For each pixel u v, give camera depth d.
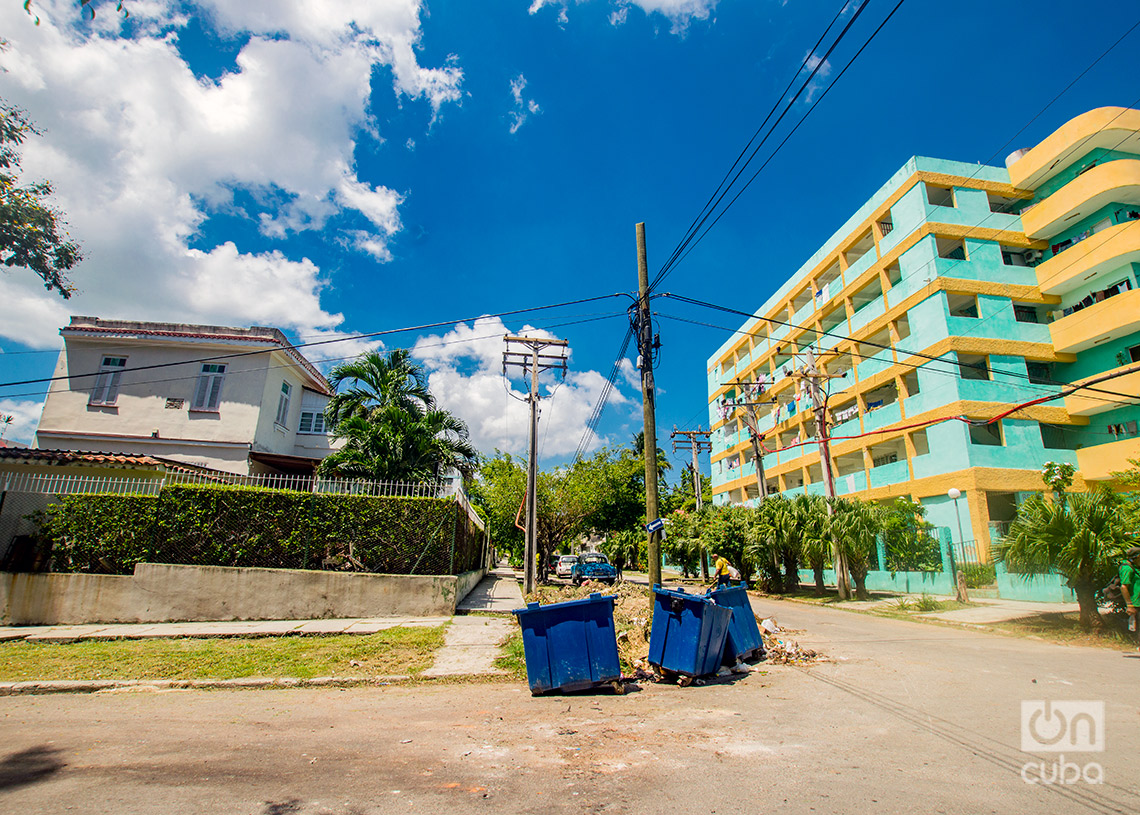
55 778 4.18
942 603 17.00
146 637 10.55
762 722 5.72
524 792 3.92
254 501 13.26
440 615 12.87
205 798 3.80
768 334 39.91
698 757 4.64
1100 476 21.70
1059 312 24.62
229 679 7.86
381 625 11.72
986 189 25.50
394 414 18.19
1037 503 11.66
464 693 7.33
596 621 7.38
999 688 6.91
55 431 20.53
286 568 13.00
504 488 30.73
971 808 3.55
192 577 12.47
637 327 12.78
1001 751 4.66
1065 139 23.52
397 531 13.57
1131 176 21.42
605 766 4.45
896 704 6.28
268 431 22.42
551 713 6.27
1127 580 9.98
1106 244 21.73
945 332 23.30
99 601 12.27
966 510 22.12
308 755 4.76
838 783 4.00
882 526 19.69
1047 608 15.15
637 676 8.15
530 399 21.69
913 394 25.89
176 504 13.05
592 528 35.28
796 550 21.73
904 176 25.91
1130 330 21.55
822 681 7.64
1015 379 23.34
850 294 29.98
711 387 50.44
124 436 20.64
